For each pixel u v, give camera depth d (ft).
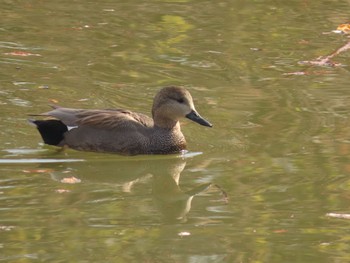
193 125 49.78
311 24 70.49
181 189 40.52
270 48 64.23
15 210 37.19
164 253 32.71
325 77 57.52
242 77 57.52
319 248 33.37
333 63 60.54
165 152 46.32
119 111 47.93
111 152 46.37
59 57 60.90
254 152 45.34
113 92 54.19
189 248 33.32
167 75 57.57
